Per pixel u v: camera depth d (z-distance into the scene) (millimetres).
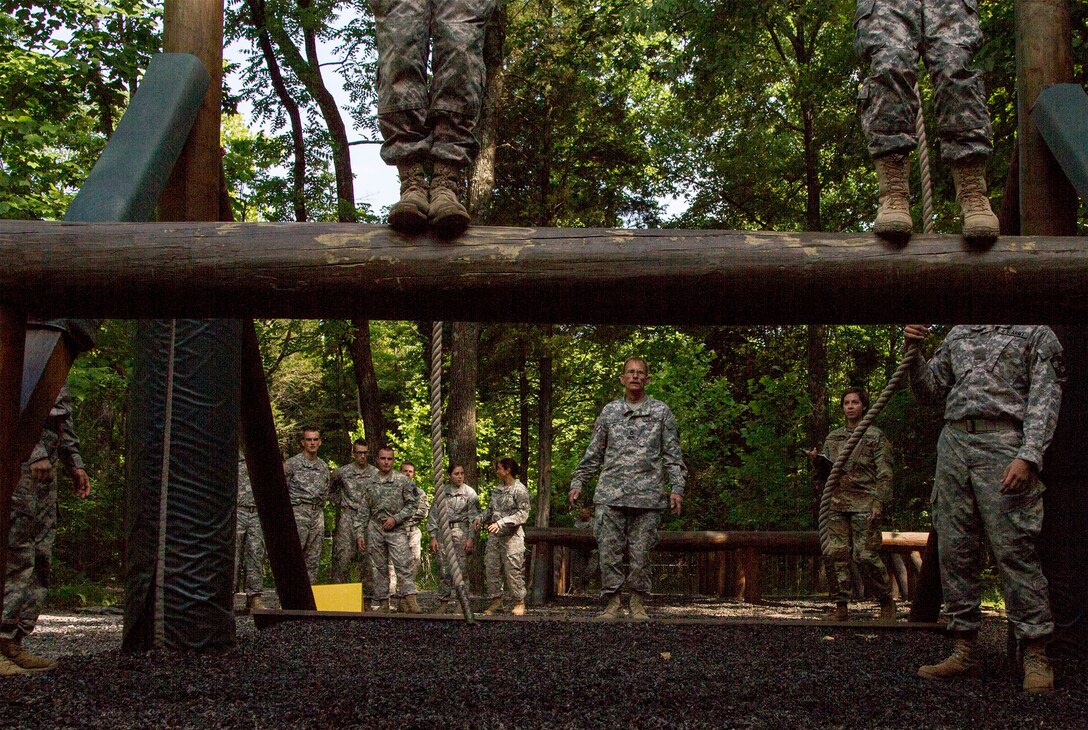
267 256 3229
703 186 22844
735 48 14977
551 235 3254
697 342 22594
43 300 3262
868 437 8805
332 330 18438
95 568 17500
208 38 5250
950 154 3350
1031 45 5336
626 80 20719
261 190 18406
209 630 5074
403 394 28125
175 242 3238
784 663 4934
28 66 12039
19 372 3299
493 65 17750
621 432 8062
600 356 24516
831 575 9867
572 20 20578
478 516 10977
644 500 7984
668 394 20203
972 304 3246
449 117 3260
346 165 18938
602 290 3215
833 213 21500
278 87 18547
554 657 5090
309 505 11117
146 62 12828
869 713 3648
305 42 18531
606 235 3256
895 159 3344
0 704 3627
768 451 18609
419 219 3205
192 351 5121
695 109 19672
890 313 3285
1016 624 4273
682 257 3201
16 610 4527
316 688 4074
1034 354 4344
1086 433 5266
